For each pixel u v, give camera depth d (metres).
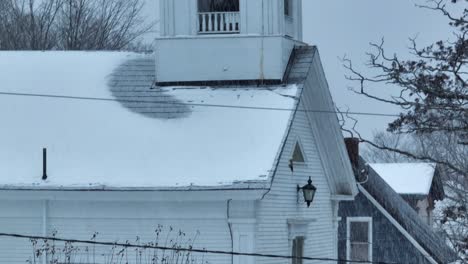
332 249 39.00
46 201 30.88
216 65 34.78
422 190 61.53
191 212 30.28
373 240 45.88
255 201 30.00
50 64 36.34
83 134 32.66
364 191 46.00
